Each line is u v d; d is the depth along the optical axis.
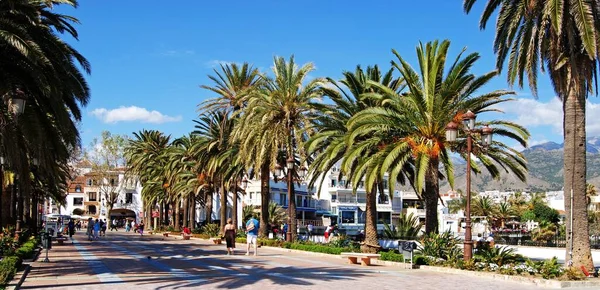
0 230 27.97
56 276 17.39
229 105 43.09
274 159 34.31
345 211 98.75
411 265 21.75
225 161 47.00
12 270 15.91
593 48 17.95
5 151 19.50
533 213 84.25
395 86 29.50
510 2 20.67
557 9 18.09
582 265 19.14
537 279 17.28
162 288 14.45
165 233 63.72
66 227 62.84
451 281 17.44
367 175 24.06
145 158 74.06
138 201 115.62
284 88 34.66
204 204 81.38
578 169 19.64
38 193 51.94
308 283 15.97
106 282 15.76
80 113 22.52
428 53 24.53
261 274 18.36
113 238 54.44
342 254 24.12
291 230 35.09
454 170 24.39
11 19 17.94
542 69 19.44
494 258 20.64
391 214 88.56
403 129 24.91
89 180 116.75
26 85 18.52
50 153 23.62
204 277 17.20
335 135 29.00
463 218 86.75
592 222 64.75
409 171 31.98
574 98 19.77
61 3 20.45
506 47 21.20
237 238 42.75
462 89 24.41
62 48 19.44
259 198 87.31
